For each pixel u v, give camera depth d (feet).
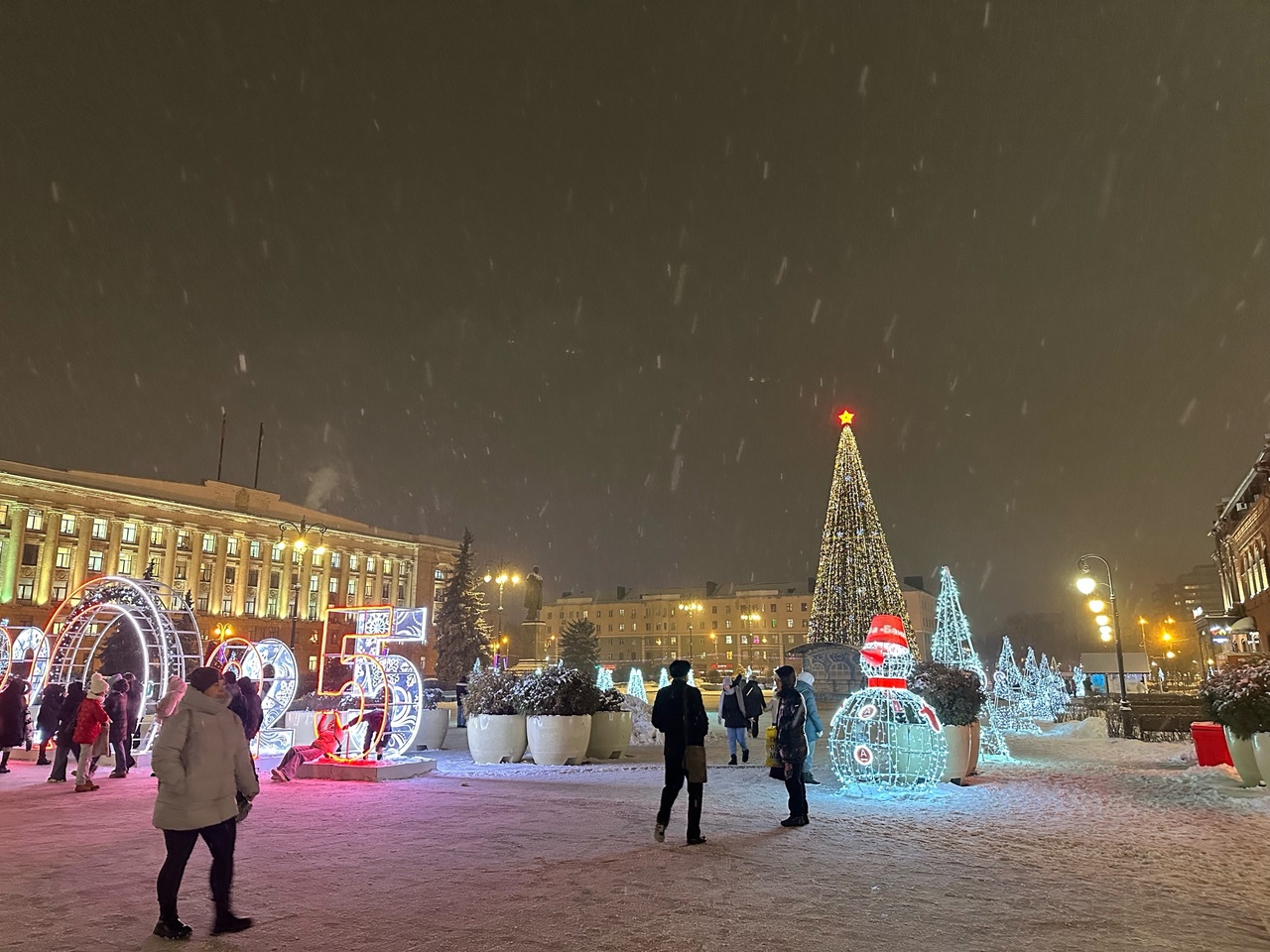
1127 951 16.57
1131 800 36.32
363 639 53.06
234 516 273.13
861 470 127.44
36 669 63.87
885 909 19.26
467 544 207.31
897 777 39.65
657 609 444.14
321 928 17.81
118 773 47.78
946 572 85.92
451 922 18.13
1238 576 159.33
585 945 16.66
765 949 16.48
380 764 44.86
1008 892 20.97
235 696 43.96
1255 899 20.44
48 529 228.84
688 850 25.46
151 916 18.81
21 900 20.12
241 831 28.63
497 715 53.78
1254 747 37.91
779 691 31.48
